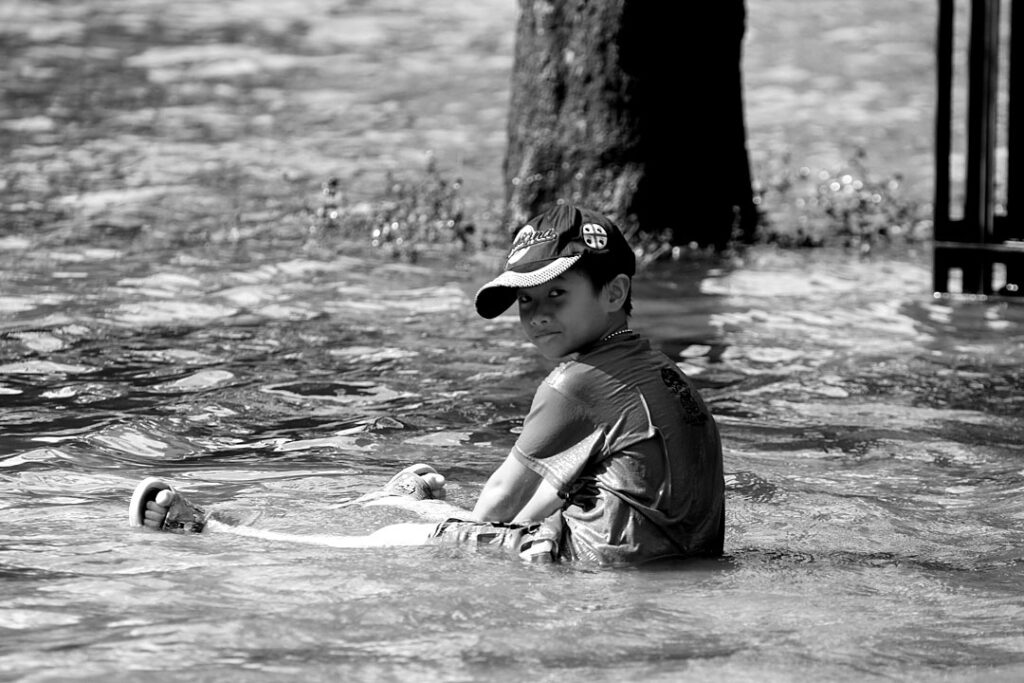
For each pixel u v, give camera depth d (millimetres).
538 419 10242
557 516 10242
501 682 7918
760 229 26328
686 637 8727
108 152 33656
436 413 15328
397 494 11492
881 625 9078
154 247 24266
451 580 9617
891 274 23312
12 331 18312
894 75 46750
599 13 24547
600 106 24703
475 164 33656
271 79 45656
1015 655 8547
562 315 10141
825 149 36000
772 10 60812
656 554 10125
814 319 20188
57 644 8406
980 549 10977
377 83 45375
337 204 28281
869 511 11961
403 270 22938
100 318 19234
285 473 12992
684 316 20266
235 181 30828
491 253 24266
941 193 21688
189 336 18516
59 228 25516
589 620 8945
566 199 24984
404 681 7906
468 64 49031
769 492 12516
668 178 24719
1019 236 21438
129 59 47969
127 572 9828
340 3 62938
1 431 14273
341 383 16500
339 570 9820
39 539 10664
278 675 7938
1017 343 18812
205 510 11227
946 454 14031
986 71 21234
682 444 10188
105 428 14344
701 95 24984
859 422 15203
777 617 9148
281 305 20438
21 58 47062
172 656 8211
